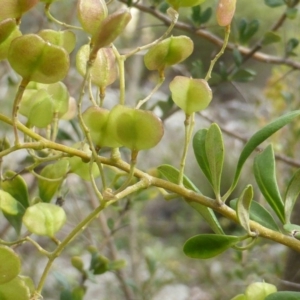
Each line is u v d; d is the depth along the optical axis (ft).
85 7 0.73
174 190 0.74
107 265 1.01
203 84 0.73
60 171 0.82
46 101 0.77
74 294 0.97
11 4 0.71
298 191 0.76
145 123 0.69
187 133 0.73
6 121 0.73
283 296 0.71
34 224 0.74
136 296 1.66
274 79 1.65
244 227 0.72
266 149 0.78
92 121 0.71
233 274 1.72
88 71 0.69
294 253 1.10
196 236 0.73
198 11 1.25
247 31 1.30
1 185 0.83
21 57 0.68
